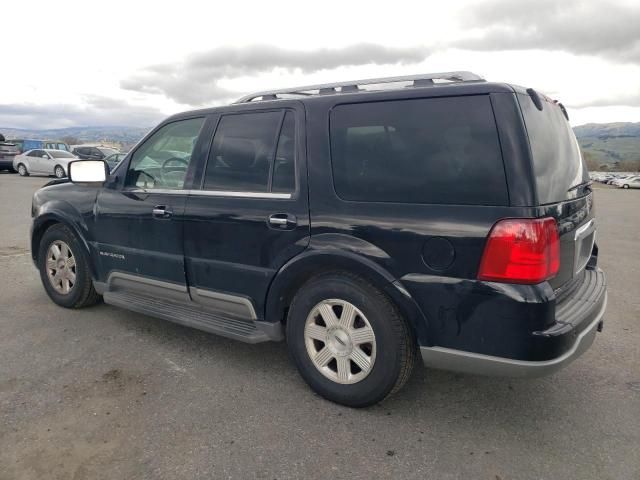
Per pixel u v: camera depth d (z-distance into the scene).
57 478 2.27
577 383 3.24
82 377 3.24
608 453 2.49
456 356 2.52
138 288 3.90
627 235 10.05
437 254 2.49
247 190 3.19
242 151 3.27
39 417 2.76
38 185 17.47
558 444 2.57
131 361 3.50
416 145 2.62
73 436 2.58
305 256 2.86
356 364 2.83
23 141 27.64
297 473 2.32
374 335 2.73
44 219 4.48
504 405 2.96
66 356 3.56
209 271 3.37
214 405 2.91
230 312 3.38
